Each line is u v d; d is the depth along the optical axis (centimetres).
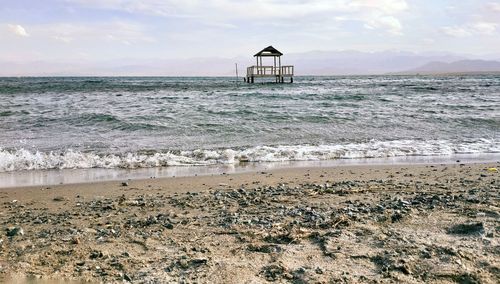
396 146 1304
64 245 474
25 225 559
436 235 476
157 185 821
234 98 3156
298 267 400
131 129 1597
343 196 701
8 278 391
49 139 1384
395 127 1680
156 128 1611
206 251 449
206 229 526
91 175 933
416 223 521
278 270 394
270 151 1201
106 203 681
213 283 373
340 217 547
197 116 1931
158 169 1001
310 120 1827
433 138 1460
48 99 3114
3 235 512
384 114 2036
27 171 976
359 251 435
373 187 769
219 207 641
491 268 392
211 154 1148
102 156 1127
